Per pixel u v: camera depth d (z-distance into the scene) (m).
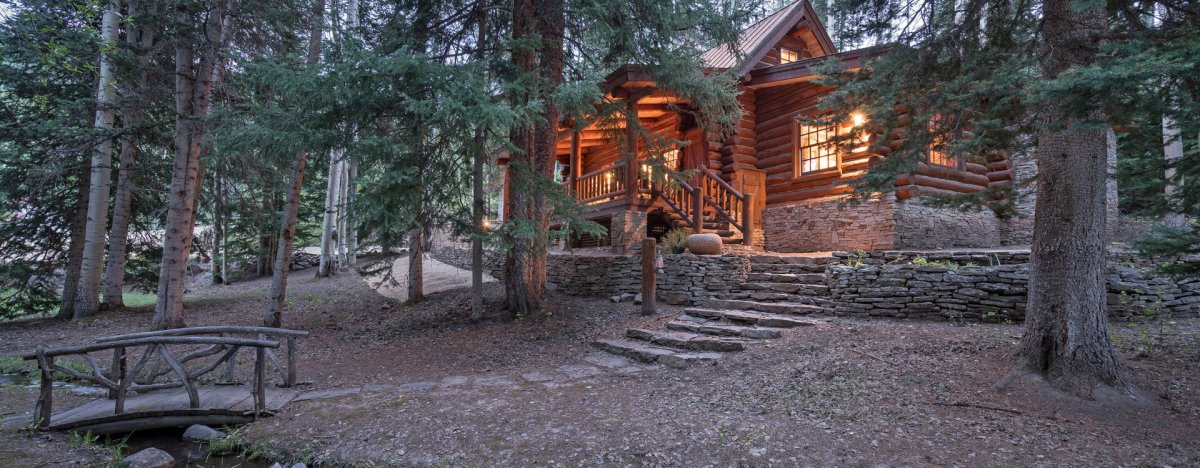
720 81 10.89
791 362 6.49
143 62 10.02
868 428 4.52
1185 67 3.26
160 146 12.09
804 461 3.95
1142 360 5.72
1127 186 5.04
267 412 5.36
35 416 4.82
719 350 7.30
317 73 7.14
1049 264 5.38
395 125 8.78
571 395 5.86
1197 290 7.70
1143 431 4.30
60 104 10.66
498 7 10.30
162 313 9.88
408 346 8.84
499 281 13.82
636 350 7.56
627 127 12.27
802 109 13.27
